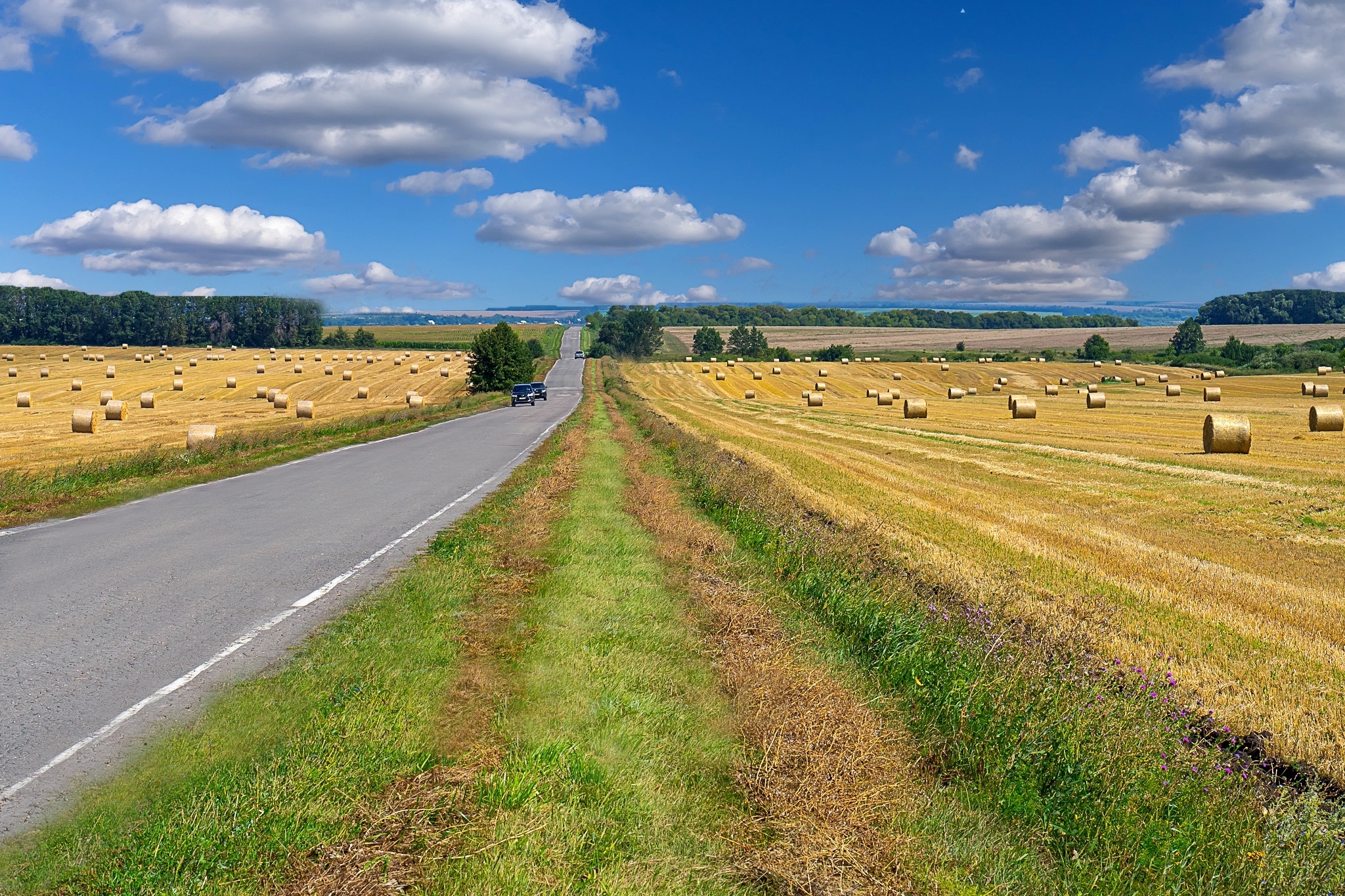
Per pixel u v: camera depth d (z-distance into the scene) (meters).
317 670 6.51
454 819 4.50
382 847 4.21
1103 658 7.79
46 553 10.98
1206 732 6.39
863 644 8.18
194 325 162.88
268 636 7.45
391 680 6.30
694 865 4.38
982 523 14.70
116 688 6.14
